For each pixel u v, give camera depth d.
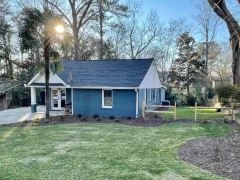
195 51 24.98
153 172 4.46
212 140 7.00
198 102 21.70
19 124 10.38
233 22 8.91
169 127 9.52
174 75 26.20
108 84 12.58
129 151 5.98
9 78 18.86
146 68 13.60
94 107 13.05
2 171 4.56
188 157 5.41
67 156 5.54
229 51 25.00
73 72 14.54
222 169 4.53
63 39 11.20
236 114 10.14
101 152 5.89
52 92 15.41
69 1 21.34
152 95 17.08
